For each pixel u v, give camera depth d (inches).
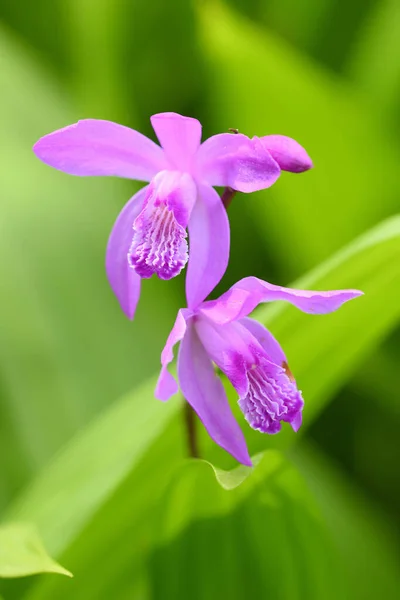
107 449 18.4
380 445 22.6
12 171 21.5
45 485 18.6
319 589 17.4
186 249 16.8
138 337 21.2
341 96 21.8
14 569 16.6
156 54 24.6
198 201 16.8
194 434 17.2
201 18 21.4
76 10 24.0
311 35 25.1
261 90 21.8
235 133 16.5
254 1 25.5
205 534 17.2
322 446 22.8
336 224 22.5
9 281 20.6
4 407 20.1
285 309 17.5
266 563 17.3
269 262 23.9
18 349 20.4
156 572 17.3
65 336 20.7
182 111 25.1
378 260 17.1
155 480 17.7
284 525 17.2
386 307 17.8
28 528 17.3
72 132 16.5
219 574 17.3
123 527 17.8
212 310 16.5
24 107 22.2
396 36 22.8
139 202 17.2
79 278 21.1
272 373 16.7
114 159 16.8
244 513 17.1
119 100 24.1
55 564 16.7
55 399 20.3
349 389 22.7
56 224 21.3
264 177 16.3
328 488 21.1
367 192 22.2
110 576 18.2
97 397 20.5
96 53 24.0
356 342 18.1
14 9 25.3
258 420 16.6
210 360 16.9
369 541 20.6
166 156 16.8
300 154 16.3
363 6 24.3
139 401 18.9
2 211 21.0
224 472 16.5
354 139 22.0
